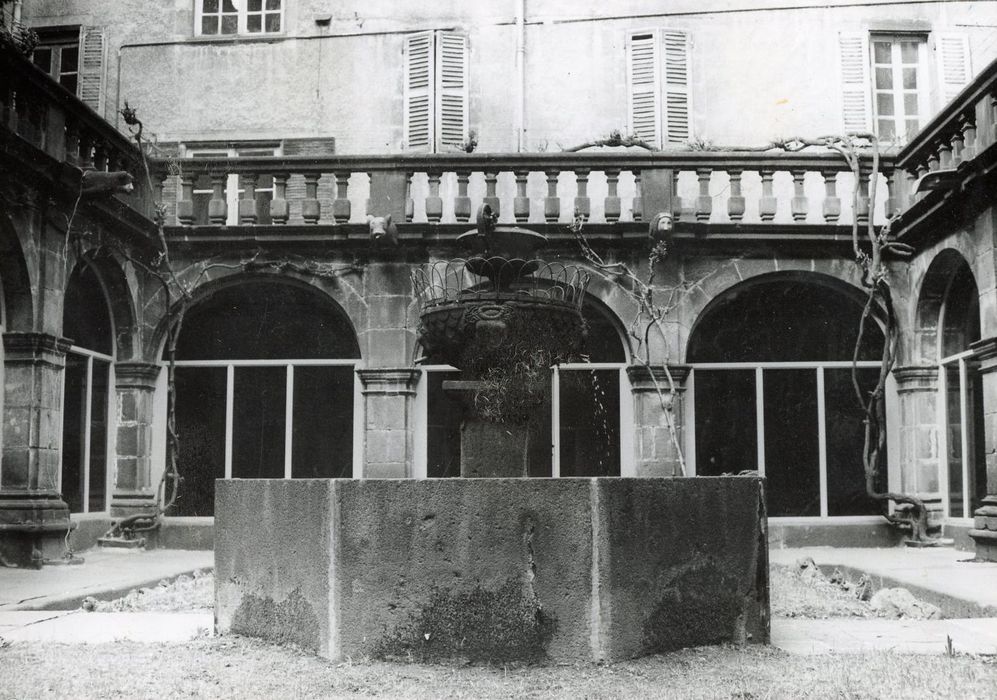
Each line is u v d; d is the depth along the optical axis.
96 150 12.06
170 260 13.22
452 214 14.73
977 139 10.71
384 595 5.33
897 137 14.88
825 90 14.89
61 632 6.34
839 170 13.01
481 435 6.68
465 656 5.21
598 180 14.82
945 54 14.96
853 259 13.01
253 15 15.60
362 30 15.30
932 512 12.69
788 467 13.29
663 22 15.14
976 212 11.02
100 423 12.91
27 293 10.55
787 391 13.41
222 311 13.63
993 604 7.42
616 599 5.20
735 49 15.05
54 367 10.90
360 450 13.31
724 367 13.39
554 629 5.18
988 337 10.70
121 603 8.34
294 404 13.48
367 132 15.16
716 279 12.99
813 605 8.43
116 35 15.52
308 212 13.03
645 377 12.77
